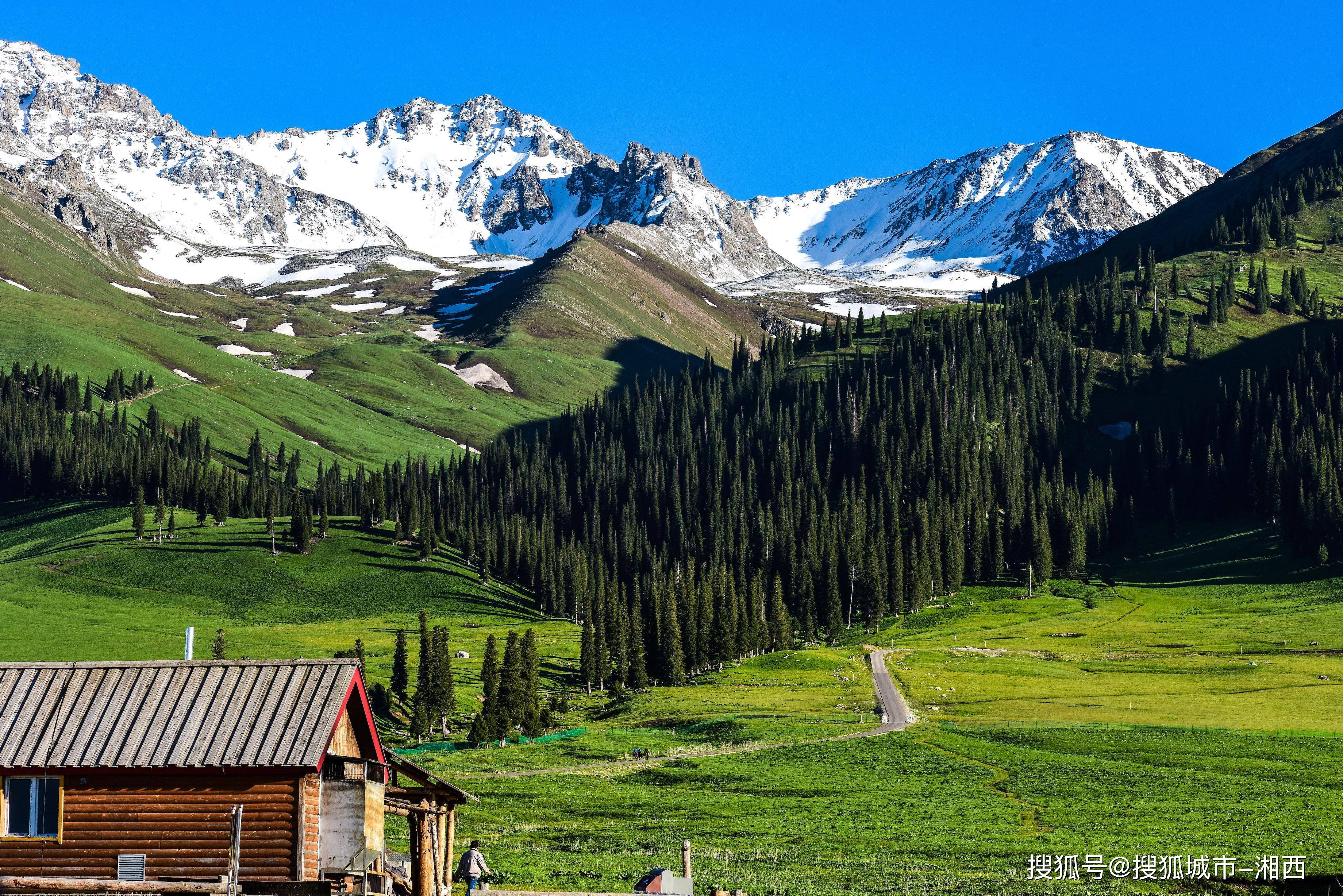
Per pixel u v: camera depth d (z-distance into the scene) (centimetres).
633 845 6328
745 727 11900
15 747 3522
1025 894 4881
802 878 5197
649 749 11050
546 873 4988
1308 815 7269
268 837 3459
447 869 4128
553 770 9819
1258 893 5106
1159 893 5066
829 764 9800
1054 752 10112
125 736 3531
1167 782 8588
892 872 5503
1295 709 12669
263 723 3516
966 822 7275
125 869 3475
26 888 3331
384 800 3800
